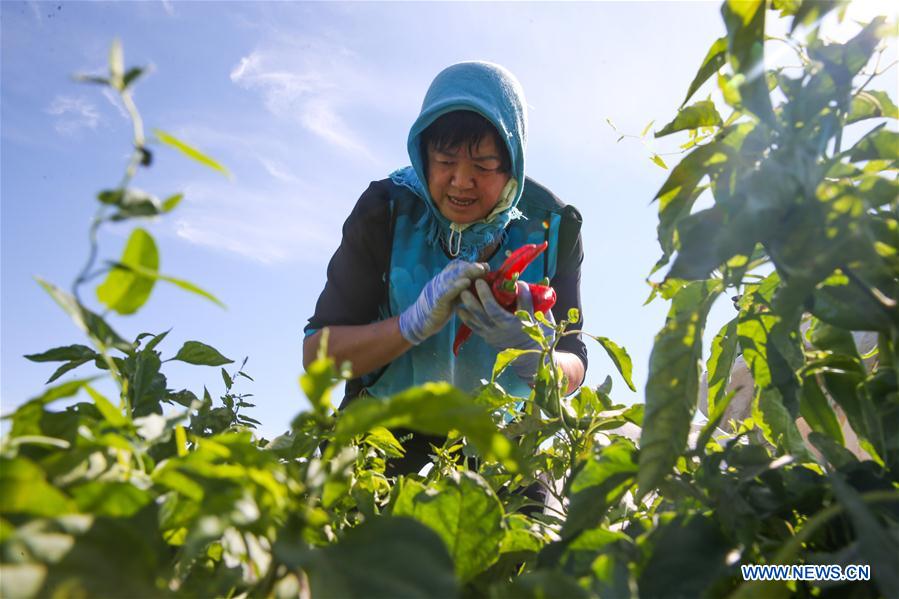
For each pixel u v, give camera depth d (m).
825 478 0.60
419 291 2.17
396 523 0.41
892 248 0.58
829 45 0.63
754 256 0.69
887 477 0.57
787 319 0.54
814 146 0.56
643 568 0.50
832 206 0.53
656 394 0.60
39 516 0.38
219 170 0.41
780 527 0.56
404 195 2.22
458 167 1.98
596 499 0.61
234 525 0.42
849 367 0.67
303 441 0.73
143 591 0.35
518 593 0.39
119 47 0.39
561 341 2.13
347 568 0.38
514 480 0.98
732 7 0.59
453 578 0.39
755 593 0.48
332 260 2.29
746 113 0.60
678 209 0.69
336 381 0.45
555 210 2.20
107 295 0.43
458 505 0.59
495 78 2.05
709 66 0.69
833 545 0.55
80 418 0.49
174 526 0.47
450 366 2.15
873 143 0.63
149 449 0.58
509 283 1.77
